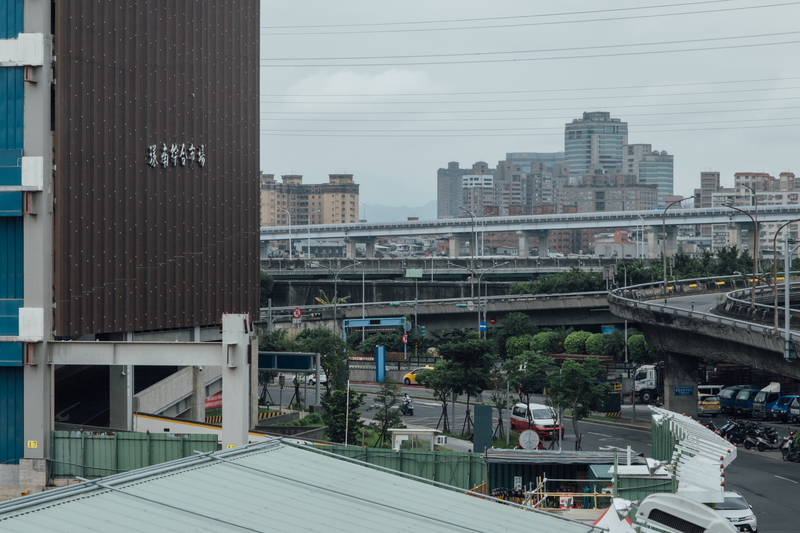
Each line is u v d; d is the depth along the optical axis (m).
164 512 15.66
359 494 18.20
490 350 69.75
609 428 68.00
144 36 48.72
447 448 57.78
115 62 46.41
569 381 56.38
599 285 134.00
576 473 37.38
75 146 43.44
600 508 33.91
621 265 133.38
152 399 52.69
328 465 20.50
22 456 41.06
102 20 45.34
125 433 39.44
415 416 74.06
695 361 75.19
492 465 37.19
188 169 53.19
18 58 41.34
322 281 152.88
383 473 20.48
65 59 42.78
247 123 60.22
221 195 57.03
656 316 73.62
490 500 19.39
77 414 54.28
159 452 38.91
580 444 58.88
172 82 51.34
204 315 55.00
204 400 60.41
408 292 149.62
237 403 35.22
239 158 59.22
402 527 16.11
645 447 58.62
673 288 105.19
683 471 26.66
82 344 40.31
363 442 56.56
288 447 22.00
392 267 177.88
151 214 49.50
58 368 67.44
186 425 48.75
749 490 46.38
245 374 35.44
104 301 45.53
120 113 46.78
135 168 48.06
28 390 40.75
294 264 176.00
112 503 15.97
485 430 47.84
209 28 55.28
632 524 18.33
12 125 41.69
